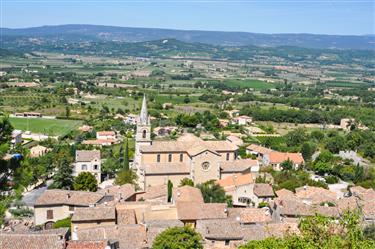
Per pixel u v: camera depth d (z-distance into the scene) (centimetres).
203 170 13662
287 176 15375
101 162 17712
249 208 10625
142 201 11306
